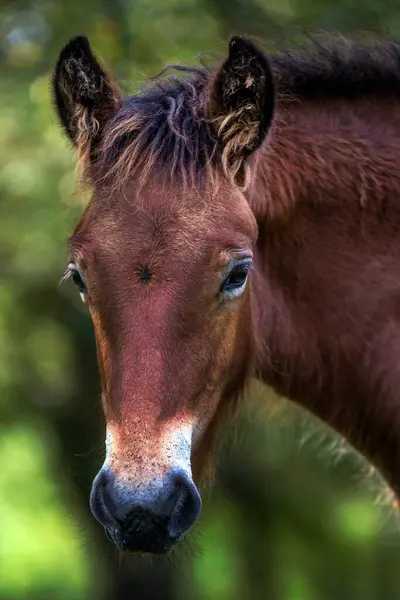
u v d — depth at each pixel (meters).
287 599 30.31
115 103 8.49
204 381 7.91
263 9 18.23
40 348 27.06
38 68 19.23
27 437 35.25
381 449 9.78
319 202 9.38
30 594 42.34
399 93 9.80
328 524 28.64
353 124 9.63
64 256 21.47
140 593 25.33
